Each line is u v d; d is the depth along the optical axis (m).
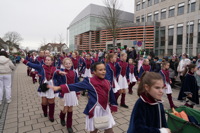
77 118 4.18
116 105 2.66
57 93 3.90
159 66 8.00
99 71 2.53
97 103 2.46
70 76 3.61
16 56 27.55
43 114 4.46
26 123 3.87
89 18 42.94
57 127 3.65
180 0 27.66
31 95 6.61
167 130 1.56
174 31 28.91
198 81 6.98
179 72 8.45
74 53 8.87
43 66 4.06
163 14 30.83
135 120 1.61
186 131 2.25
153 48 30.83
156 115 1.69
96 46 41.34
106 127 2.32
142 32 31.52
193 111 2.68
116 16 19.88
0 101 5.34
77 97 3.55
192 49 26.17
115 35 20.19
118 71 5.00
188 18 26.64
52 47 42.34
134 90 7.80
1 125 3.75
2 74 5.31
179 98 4.78
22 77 11.91
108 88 2.60
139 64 8.95
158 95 1.55
